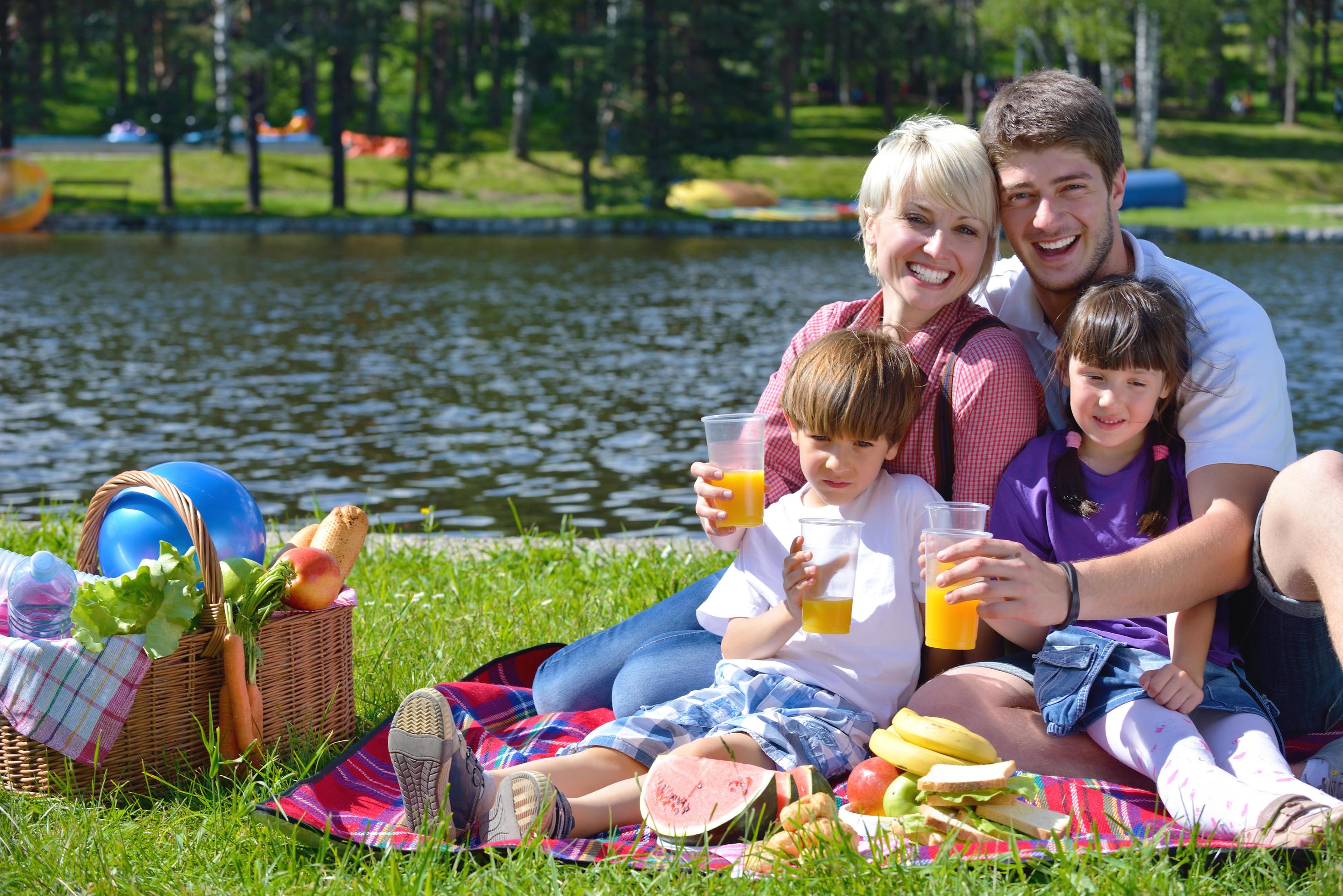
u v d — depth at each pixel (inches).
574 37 1774.1
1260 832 99.1
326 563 133.3
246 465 381.4
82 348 627.5
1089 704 114.5
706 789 110.0
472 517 323.0
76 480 358.3
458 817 110.0
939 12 2156.7
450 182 1905.8
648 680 131.4
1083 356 119.7
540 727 136.8
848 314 145.7
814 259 1261.1
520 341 674.2
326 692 135.5
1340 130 2294.5
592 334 703.1
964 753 108.0
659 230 1647.4
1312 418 468.4
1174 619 118.6
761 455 126.4
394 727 106.2
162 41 2123.5
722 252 1355.8
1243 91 2674.7
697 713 119.3
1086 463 125.5
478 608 186.9
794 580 116.0
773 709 120.5
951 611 111.8
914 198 128.8
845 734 119.3
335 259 1211.9
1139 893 93.5
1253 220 1630.2
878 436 123.5
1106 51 1846.7
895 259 131.1
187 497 126.4
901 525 126.0
